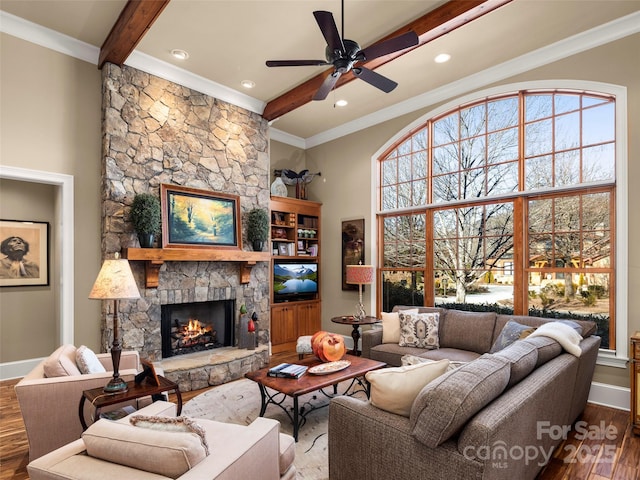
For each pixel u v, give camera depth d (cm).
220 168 478
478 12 305
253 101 512
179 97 441
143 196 386
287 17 334
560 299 387
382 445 178
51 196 469
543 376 211
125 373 253
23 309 443
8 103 345
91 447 143
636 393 288
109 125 384
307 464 249
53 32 362
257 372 309
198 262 450
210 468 132
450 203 479
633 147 337
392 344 429
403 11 326
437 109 486
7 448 267
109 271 245
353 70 300
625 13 329
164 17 334
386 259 556
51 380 236
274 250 581
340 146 612
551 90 397
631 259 337
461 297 469
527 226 416
